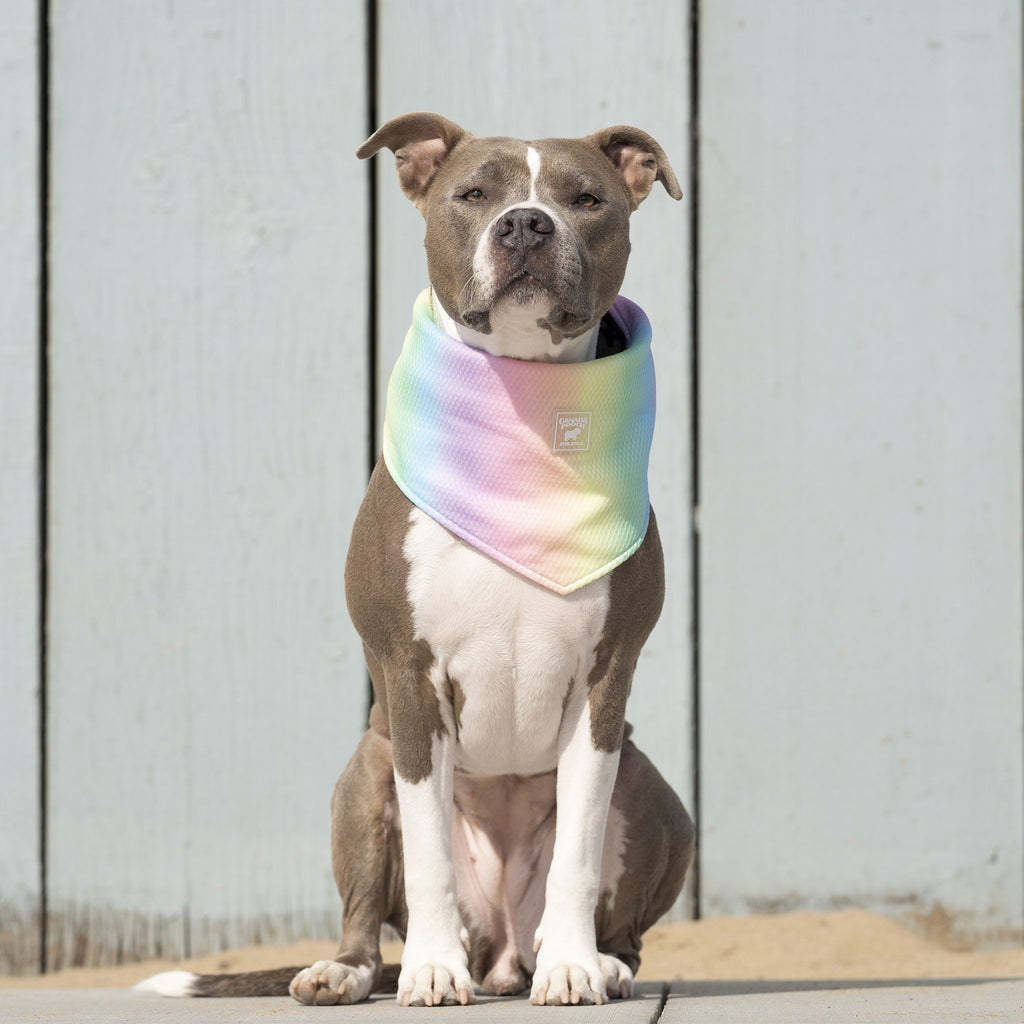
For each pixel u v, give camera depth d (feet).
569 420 19.01
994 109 29.58
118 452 29.09
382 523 19.35
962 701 28.94
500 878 21.16
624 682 19.30
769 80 29.53
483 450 19.02
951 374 29.27
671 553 28.96
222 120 29.40
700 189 29.40
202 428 29.12
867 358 29.27
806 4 29.58
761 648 28.94
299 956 27.40
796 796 28.84
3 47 29.40
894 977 24.58
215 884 28.58
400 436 19.51
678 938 27.63
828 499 29.09
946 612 29.01
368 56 29.48
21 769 28.68
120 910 28.55
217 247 29.30
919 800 28.84
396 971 20.20
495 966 20.88
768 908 28.73
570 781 19.07
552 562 18.80
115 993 21.75
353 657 28.76
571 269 18.65
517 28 29.50
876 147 29.50
